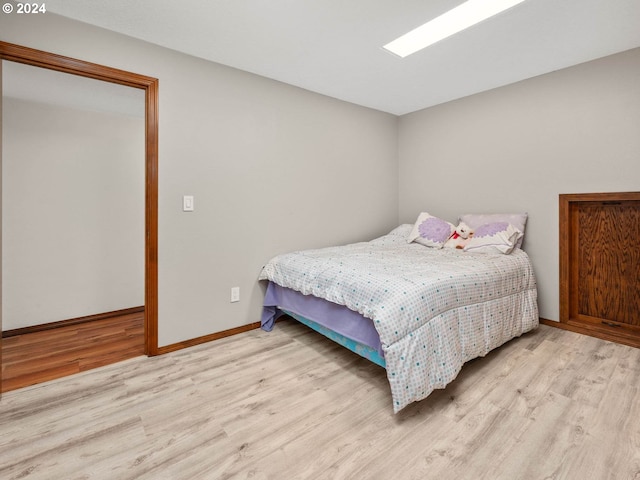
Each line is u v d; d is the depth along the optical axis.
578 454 1.35
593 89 2.53
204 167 2.49
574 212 2.75
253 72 2.72
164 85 2.28
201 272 2.51
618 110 2.43
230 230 2.65
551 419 1.57
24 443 1.44
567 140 2.68
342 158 3.44
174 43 2.23
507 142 3.05
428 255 2.68
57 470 1.29
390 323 1.57
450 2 1.81
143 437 1.48
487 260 2.44
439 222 3.26
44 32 1.87
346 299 1.92
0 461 1.33
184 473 1.27
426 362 1.64
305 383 1.94
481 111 3.23
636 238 2.45
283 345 2.51
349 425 1.56
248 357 2.29
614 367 2.07
